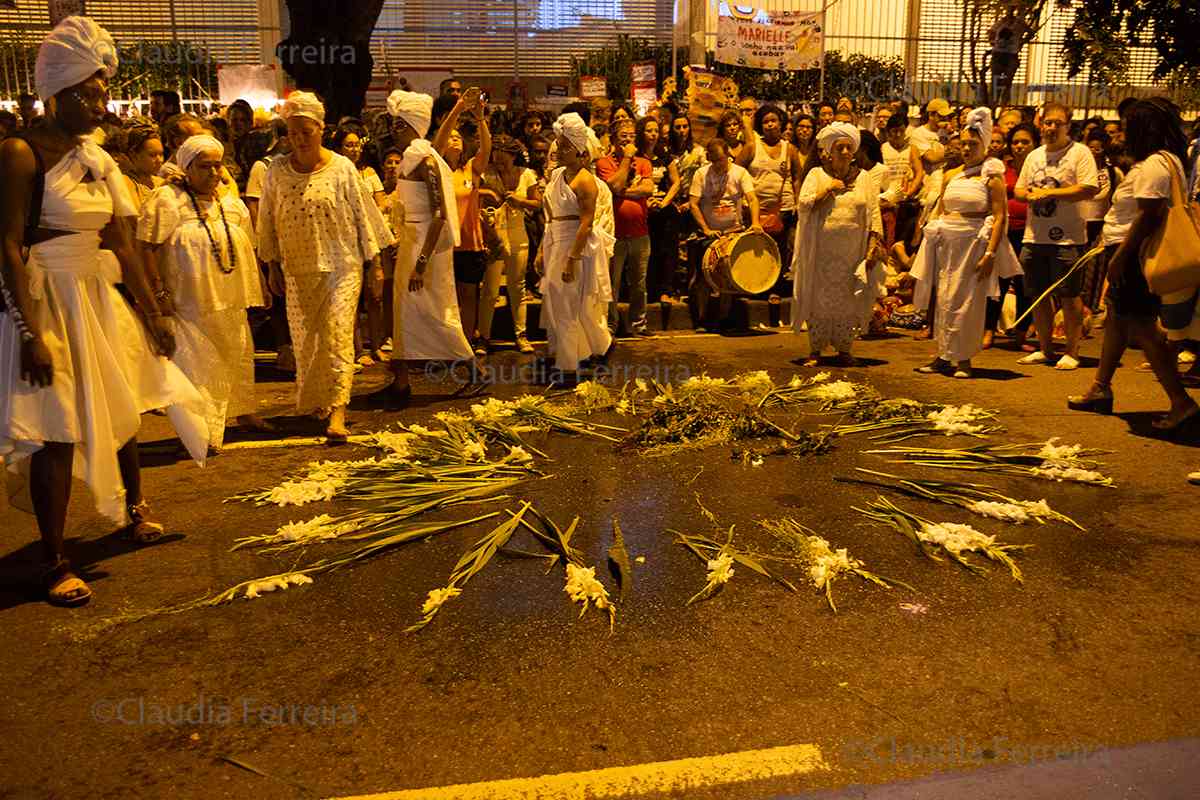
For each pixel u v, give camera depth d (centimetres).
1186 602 404
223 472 585
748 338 1009
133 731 318
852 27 1789
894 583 421
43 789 290
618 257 980
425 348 746
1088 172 812
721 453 607
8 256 386
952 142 820
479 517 500
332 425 636
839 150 837
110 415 425
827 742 307
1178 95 1476
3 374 397
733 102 1177
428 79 1502
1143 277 636
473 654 365
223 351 621
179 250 589
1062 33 1767
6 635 384
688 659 359
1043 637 375
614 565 442
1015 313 952
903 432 648
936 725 316
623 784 288
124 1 1585
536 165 1011
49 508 410
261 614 400
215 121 941
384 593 418
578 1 1777
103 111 413
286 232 630
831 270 850
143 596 418
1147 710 325
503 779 291
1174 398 645
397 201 729
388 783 291
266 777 294
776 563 443
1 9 1483
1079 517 499
